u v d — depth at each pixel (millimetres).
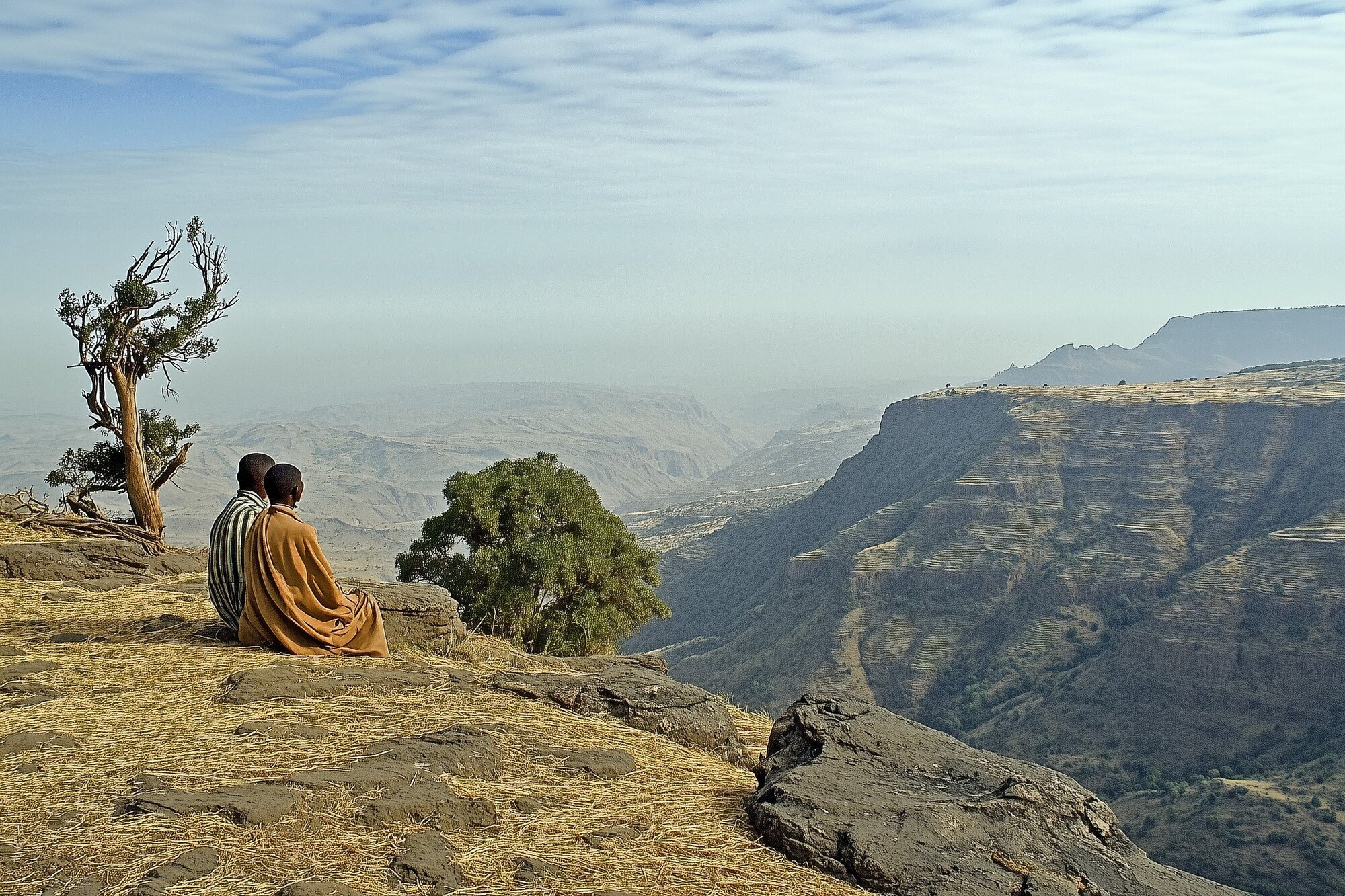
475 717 8070
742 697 143750
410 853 5199
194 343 22578
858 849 5707
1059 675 128000
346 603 10328
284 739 7098
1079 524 160000
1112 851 6188
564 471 21797
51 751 6664
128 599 13195
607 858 5586
